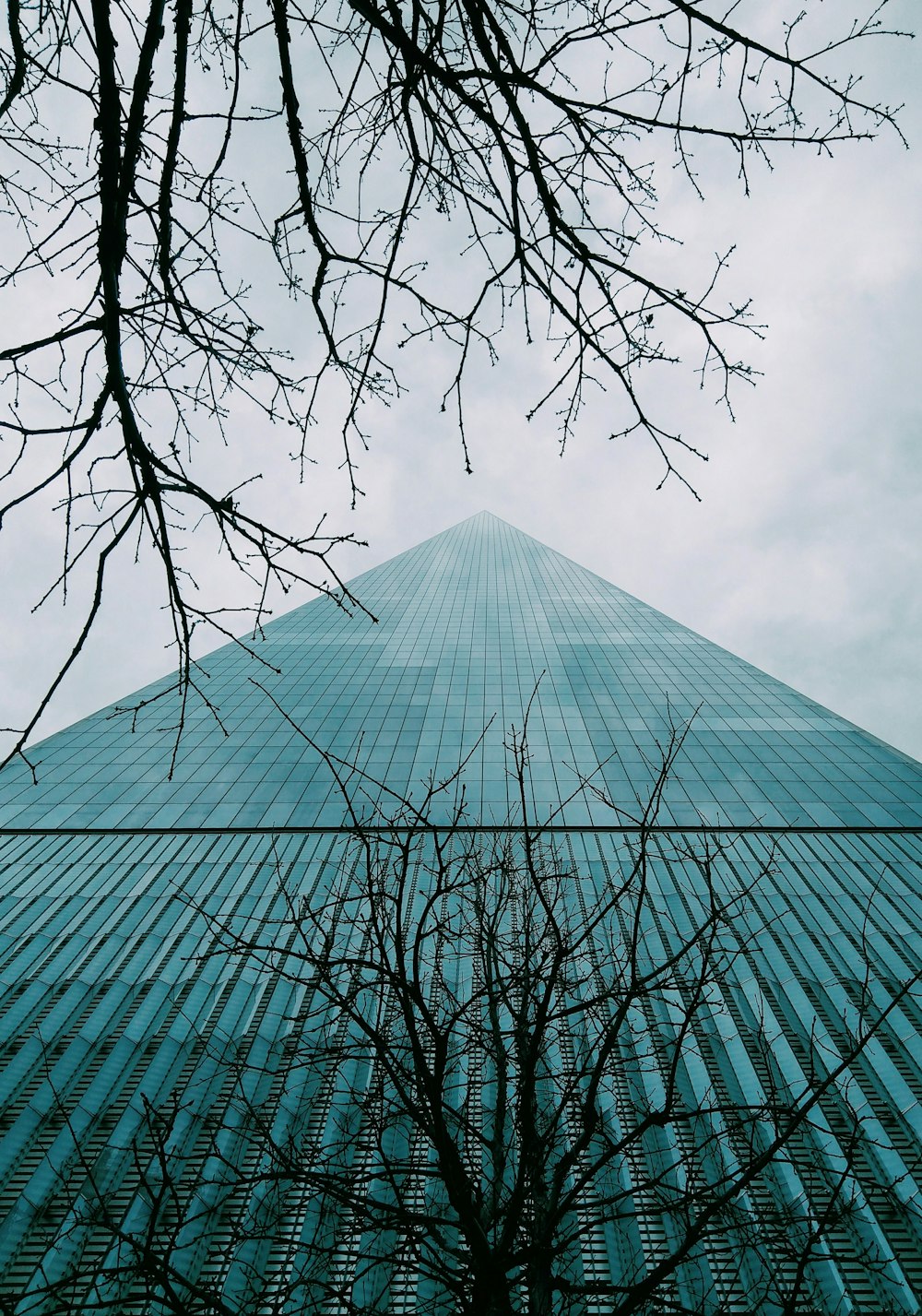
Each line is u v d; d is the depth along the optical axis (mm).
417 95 4840
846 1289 10430
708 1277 10414
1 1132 12836
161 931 19094
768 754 31797
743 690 39000
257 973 17172
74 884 21922
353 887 20609
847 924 19141
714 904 6086
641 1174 11883
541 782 29000
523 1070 5527
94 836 25469
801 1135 12953
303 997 16266
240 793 28859
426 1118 5430
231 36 4879
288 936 18453
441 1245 5230
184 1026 15414
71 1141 12664
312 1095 13250
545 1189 5641
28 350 3975
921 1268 10766
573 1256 10469
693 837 24453
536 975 5941
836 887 21172
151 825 26188
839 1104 13617
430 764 30828
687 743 32719
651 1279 4957
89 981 17031
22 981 17078
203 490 4645
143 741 34375
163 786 29688
